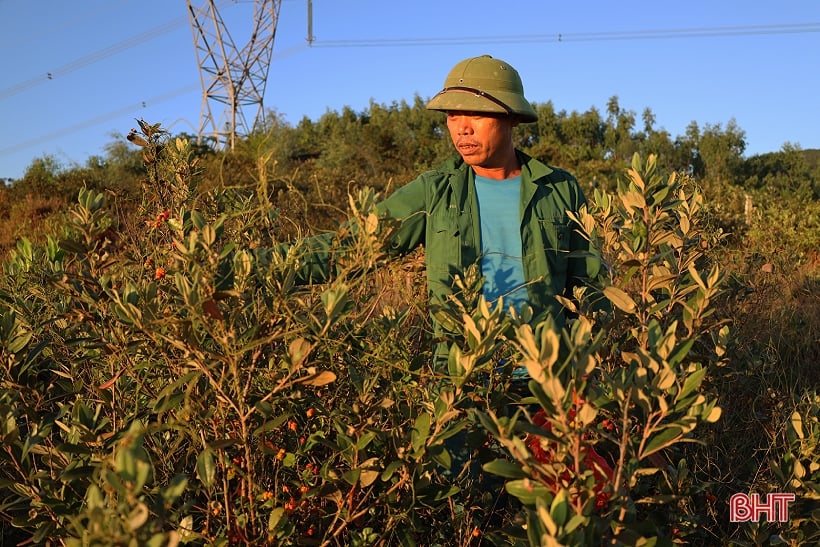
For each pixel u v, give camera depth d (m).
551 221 2.25
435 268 2.18
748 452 2.47
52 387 2.02
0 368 1.73
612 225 2.20
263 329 1.52
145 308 1.46
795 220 9.77
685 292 1.87
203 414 1.51
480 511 1.94
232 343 1.42
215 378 1.50
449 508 1.89
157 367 1.76
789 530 1.77
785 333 3.70
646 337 1.81
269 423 1.46
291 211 1.98
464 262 2.18
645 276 1.86
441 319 1.79
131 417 1.70
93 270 1.69
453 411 1.51
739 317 3.22
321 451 1.89
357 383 1.61
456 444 2.03
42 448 1.66
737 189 14.26
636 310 1.83
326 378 1.43
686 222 2.07
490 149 2.20
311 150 32.97
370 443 1.66
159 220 2.03
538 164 2.28
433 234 2.21
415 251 2.60
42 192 15.69
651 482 1.97
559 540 1.02
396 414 1.69
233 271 1.51
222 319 1.40
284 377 1.51
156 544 0.86
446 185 2.25
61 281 1.70
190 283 1.41
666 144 40.44
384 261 1.67
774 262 4.79
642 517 1.80
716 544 2.04
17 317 2.18
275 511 1.48
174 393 1.64
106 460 1.41
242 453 1.62
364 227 1.57
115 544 0.84
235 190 2.25
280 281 1.59
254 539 1.51
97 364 2.03
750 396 2.69
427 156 33.91
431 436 1.52
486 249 2.22
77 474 1.48
